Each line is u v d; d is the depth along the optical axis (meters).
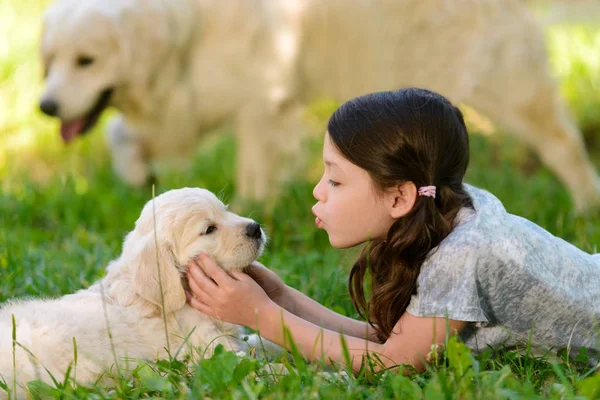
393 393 2.72
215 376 2.77
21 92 8.58
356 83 6.23
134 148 6.56
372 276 3.17
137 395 2.82
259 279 3.56
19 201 6.23
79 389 2.77
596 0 12.54
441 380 2.63
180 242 3.30
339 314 3.59
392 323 3.08
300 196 6.18
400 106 3.01
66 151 7.81
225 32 5.87
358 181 3.02
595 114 8.27
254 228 3.45
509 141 7.52
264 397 2.71
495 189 6.39
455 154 3.04
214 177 6.96
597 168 7.15
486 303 3.02
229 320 3.19
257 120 5.98
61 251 5.07
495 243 2.93
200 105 5.98
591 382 2.60
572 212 5.74
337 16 6.02
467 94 5.91
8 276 4.24
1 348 2.84
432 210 2.98
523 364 3.10
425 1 5.94
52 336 2.92
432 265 2.95
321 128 8.18
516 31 5.85
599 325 3.11
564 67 9.24
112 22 5.58
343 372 2.98
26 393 2.76
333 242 3.13
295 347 2.85
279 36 5.95
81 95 5.65
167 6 5.71
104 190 6.63
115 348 3.05
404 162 2.97
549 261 3.04
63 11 5.73
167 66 5.81
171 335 3.25
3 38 9.20
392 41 6.06
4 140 8.04
